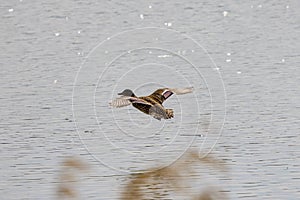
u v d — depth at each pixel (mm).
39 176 32594
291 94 45938
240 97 45438
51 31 69875
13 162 34438
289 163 33562
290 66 53688
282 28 68875
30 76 52219
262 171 32625
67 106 44156
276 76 50781
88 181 31922
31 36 67750
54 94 47156
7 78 51688
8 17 76812
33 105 44562
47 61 57094
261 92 46531
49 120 41500
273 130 38750
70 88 48656
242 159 34281
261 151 35344
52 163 34219
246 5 81188
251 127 39312
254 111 42375
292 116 41250
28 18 76125
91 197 30172
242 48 60625
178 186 31109
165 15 76500
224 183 31297
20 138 38156
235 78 50531
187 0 84812
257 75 51188
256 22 72125
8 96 46781
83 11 79438
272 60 55875
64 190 30422
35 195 30469
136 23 72812
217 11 78312
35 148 36562
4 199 30000
